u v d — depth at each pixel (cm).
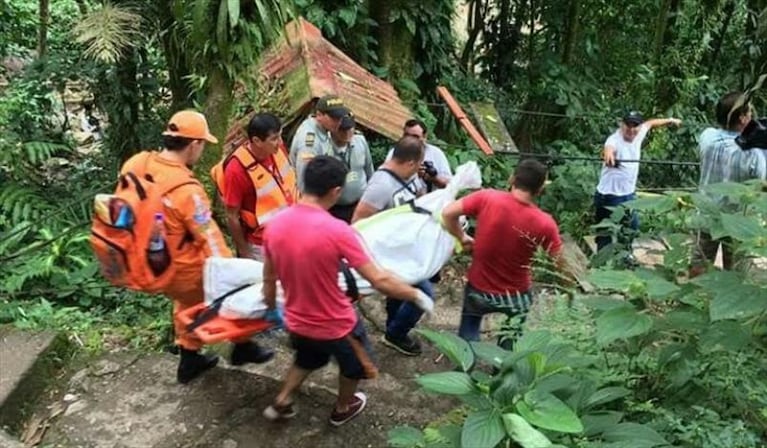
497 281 363
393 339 414
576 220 686
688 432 246
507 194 358
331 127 413
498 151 695
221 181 388
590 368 286
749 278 269
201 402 333
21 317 410
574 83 959
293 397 337
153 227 311
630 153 618
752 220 265
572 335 301
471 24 1023
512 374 241
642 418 272
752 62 922
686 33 964
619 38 1028
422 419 348
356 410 331
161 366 357
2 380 327
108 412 327
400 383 384
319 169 288
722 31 1011
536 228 350
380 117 573
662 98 967
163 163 316
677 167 909
